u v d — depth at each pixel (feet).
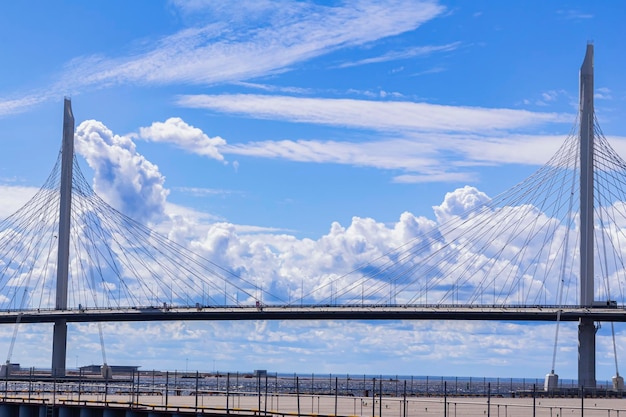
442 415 320.09
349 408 347.15
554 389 568.41
